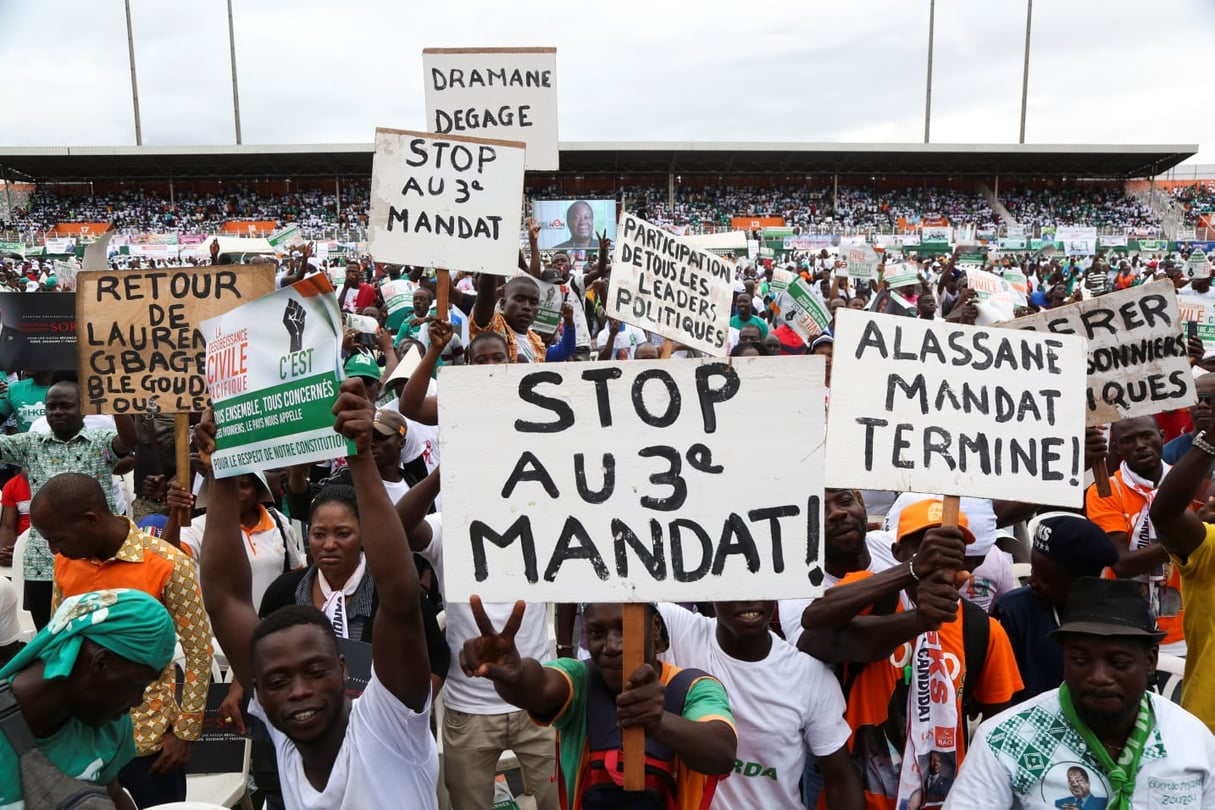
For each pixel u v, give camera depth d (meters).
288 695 2.54
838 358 3.15
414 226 5.48
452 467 2.73
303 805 2.66
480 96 6.81
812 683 3.27
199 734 4.14
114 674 2.39
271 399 2.99
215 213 55.53
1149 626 2.70
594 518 2.72
